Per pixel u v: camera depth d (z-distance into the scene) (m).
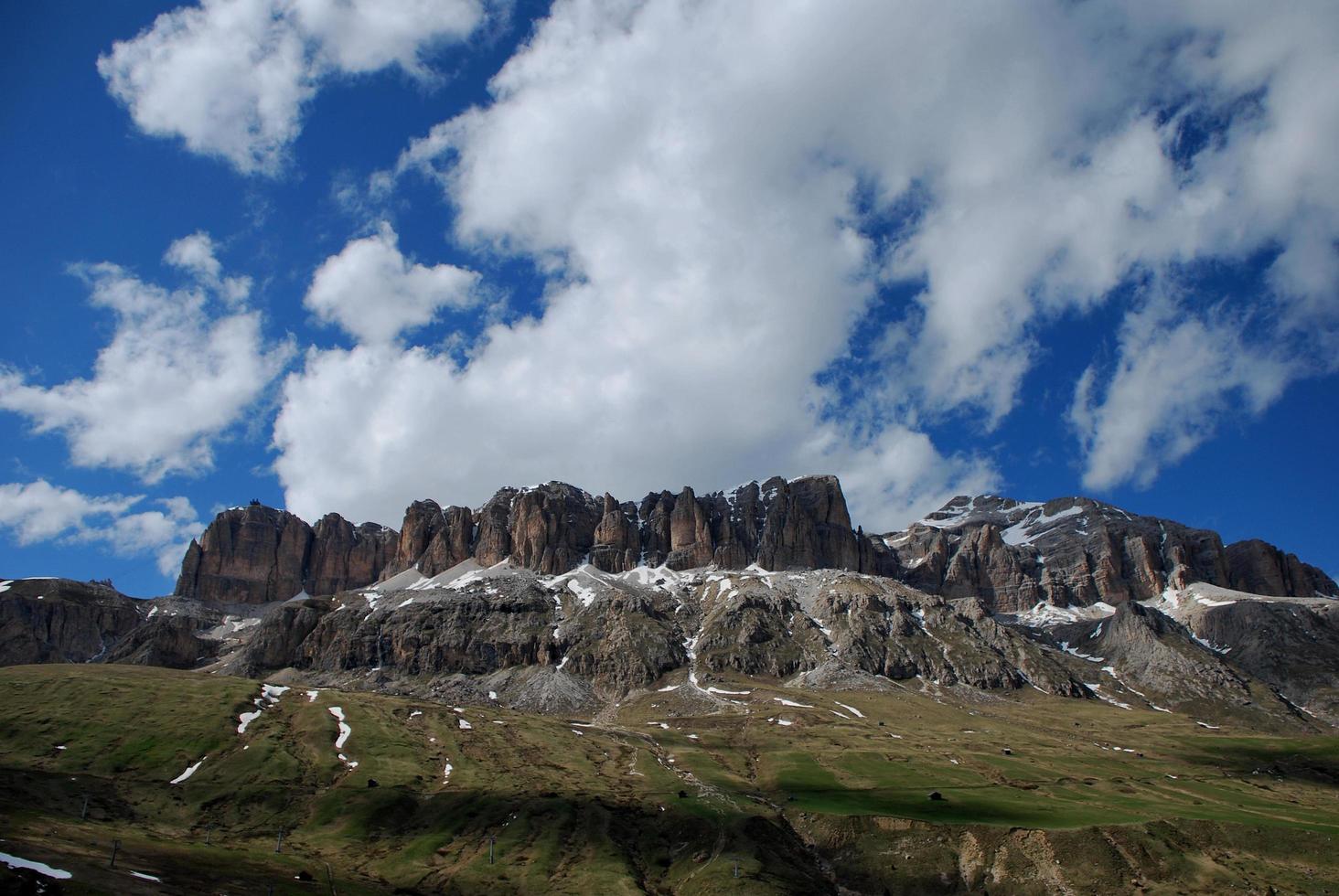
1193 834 162.50
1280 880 149.12
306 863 153.88
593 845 168.88
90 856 123.69
